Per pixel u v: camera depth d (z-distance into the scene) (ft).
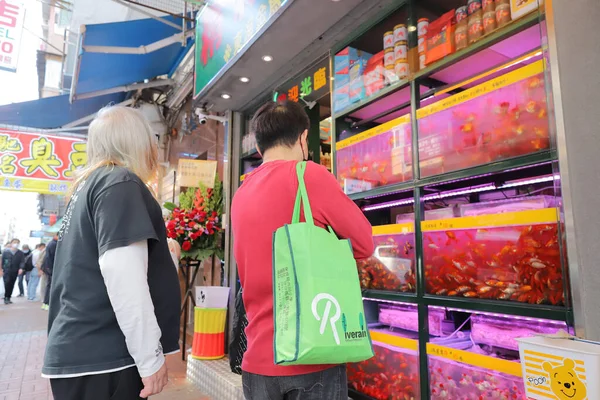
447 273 6.10
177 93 19.15
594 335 4.14
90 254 3.59
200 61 12.44
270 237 3.50
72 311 3.46
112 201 3.51
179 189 18.52
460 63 6.48
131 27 14.14
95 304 3.47
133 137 4.13
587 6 4.62
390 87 7.45
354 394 7.45
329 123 12.55
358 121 9.02
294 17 7.97
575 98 4.48
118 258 3.33
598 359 2.95
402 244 6.95
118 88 18.33
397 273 7.00
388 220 8.92
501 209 5.65
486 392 5.41
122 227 3.42
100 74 16.39
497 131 5.57
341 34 8.61
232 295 12.48
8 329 17.65
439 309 6.51
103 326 3.45
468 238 5.86
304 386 3.24
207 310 10.63
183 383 10.39
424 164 6.59
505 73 5.67
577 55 4.56
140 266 3.44
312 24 8.22
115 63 16.01
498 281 5.42
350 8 7.73
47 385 10.25
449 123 6.26
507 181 6.39
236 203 3.96
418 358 6.45
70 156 22.79
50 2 19.25
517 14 5.42
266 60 9.78
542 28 4.76
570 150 4.42
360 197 7.81
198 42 12.76
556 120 4.53
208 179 13.51
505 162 5.40
